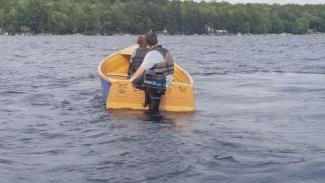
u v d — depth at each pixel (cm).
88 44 6650
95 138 884
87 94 1478
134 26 13862
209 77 2045
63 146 830
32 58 3353
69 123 1022
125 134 912
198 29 14838
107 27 13638
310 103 1330
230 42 8306
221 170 693
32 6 13062
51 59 3269
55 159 752
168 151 786
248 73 2264
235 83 1819
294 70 2473
